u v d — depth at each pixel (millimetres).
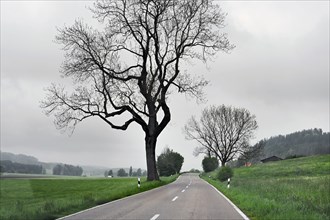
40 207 17578
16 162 124125
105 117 41312
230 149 92125
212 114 93438
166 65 42531
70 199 22703
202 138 94688
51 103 39906
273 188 26391
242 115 91000
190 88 43469
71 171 161000
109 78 40156
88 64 38719
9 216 13812
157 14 40062
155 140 43594
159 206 17812
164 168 118750
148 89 42969
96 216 14070
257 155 91875
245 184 34719
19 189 43250
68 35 38625
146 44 41156
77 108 40219
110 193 25469
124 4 39656
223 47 42031
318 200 18781
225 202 20141
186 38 41844
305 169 61312
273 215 13055
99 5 39312
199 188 34750
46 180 61375
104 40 39625
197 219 13258
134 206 17844
